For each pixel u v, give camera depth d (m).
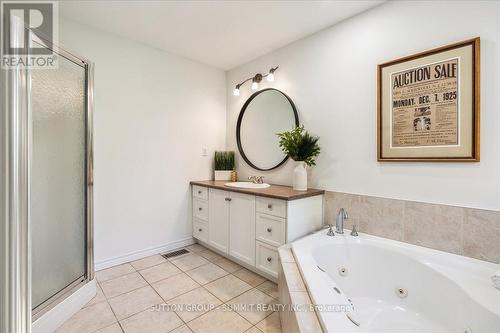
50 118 1.52
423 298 1.46
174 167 2.76
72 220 1.69
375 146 1.86
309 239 1.79
